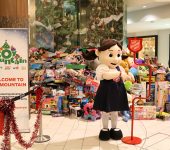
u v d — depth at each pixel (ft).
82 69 16.19
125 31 22.43
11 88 11.66
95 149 10.26
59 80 16.20
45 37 20.25
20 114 12.01
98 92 11.12
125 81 12.54
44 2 20.04
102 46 11.27
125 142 10.85
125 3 22.50
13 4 13.96
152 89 15.72
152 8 25.27
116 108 10.75
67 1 20.58
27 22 14.15
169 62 34.04
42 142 10.98
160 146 10.53
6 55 11.51
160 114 14.53
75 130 12.58
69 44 20.86
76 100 15.47
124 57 14.20
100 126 13.21
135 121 14.03
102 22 21.21
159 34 35.09
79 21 20.98
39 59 17.57
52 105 15.49
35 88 10.05
